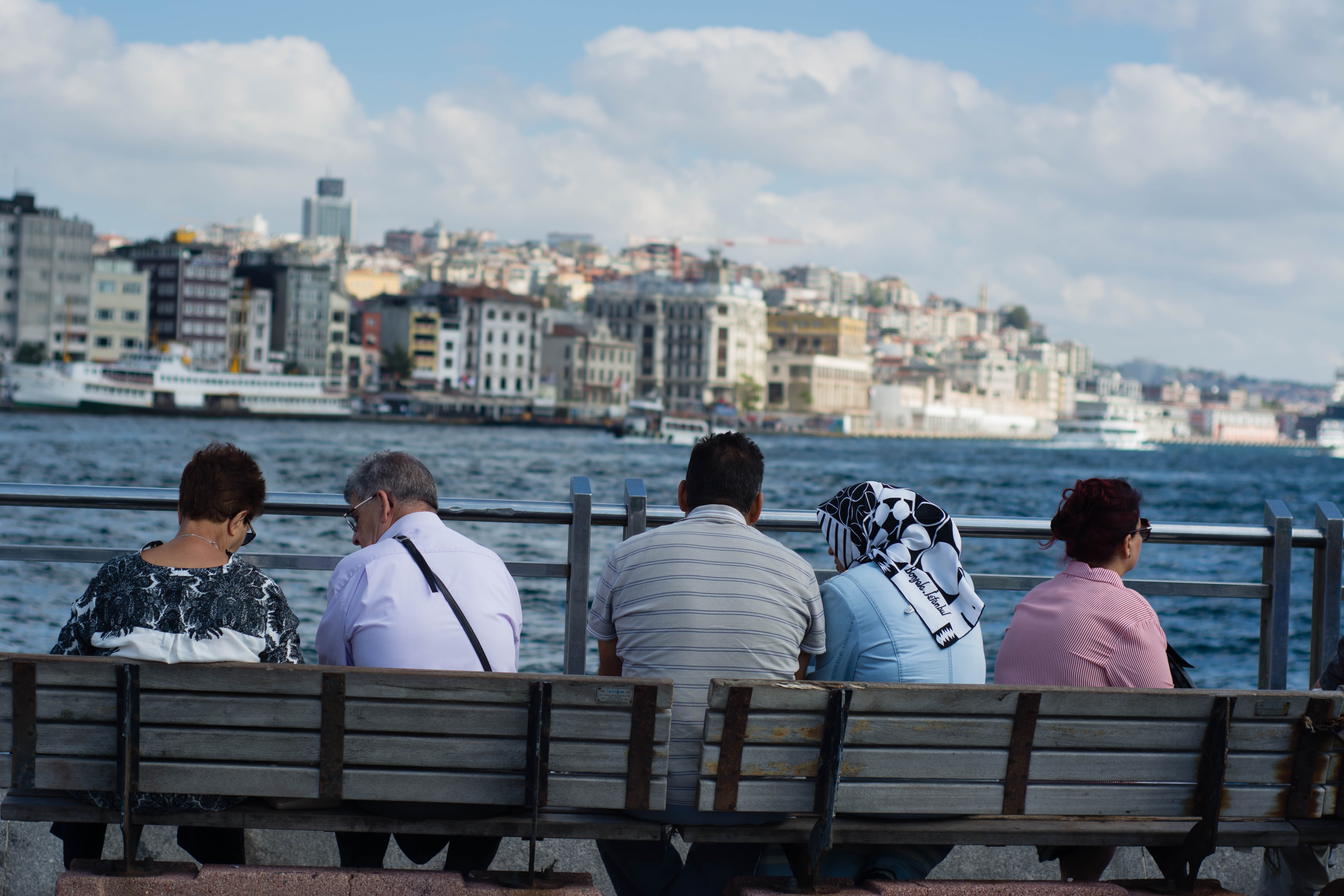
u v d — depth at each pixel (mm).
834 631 7586
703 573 7258
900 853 7355
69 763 6359
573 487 8875
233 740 6363
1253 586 10039
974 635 7699
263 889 6547
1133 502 8047
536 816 6430
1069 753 6910
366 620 7270
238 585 6727
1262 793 7199
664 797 6531
